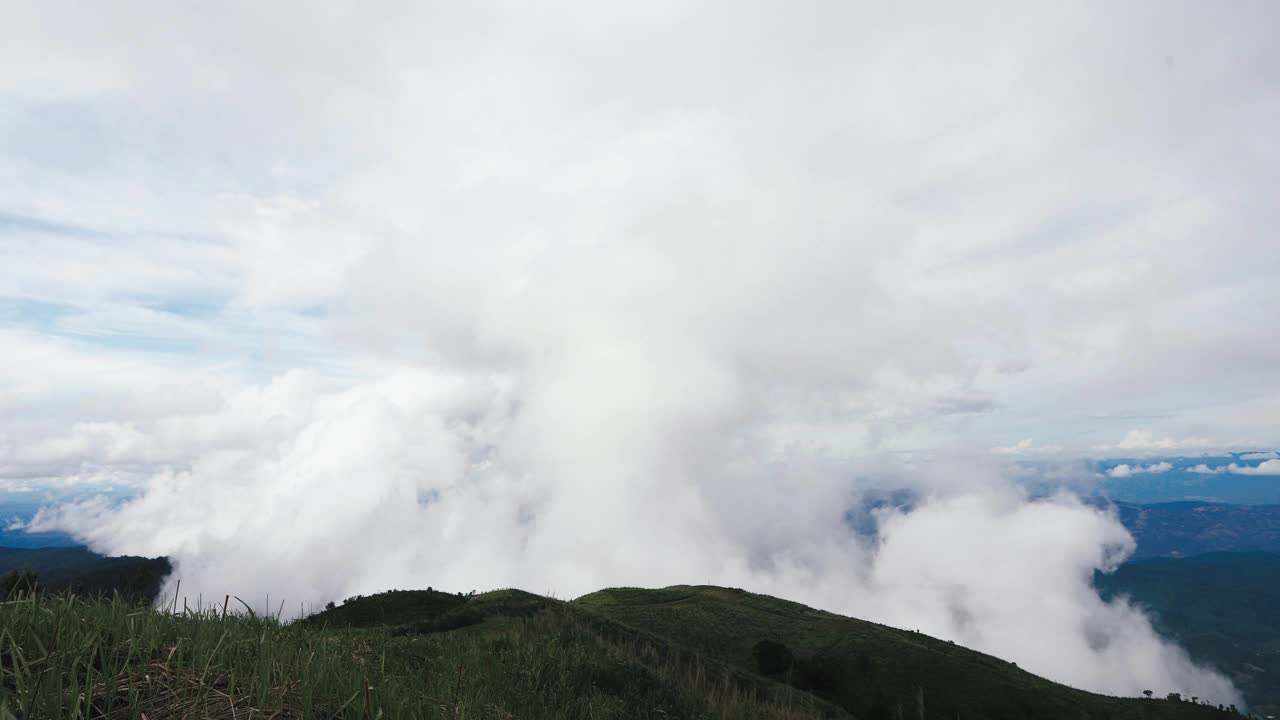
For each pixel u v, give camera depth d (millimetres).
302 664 5180
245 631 5844
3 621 4301
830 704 28656
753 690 22125
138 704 3859
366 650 7805
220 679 4523
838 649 64062
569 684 11852
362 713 4496
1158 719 53469
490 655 11570
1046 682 61906
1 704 3400
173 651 4637
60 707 3451
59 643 4148
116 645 4430
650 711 12367
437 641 14086
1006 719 52625
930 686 57812
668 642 29812
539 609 29062
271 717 4109
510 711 8102
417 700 5555
